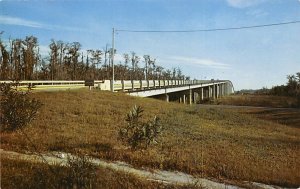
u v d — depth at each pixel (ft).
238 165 53.16
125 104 115.03
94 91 137.69
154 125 57.98
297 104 280.31
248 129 109.60
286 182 48.78
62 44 180.65
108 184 35.86
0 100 53.72
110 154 49.55
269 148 75.36
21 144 48.03
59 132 60.18
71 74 201.77
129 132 59.21
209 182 44.80
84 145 52.95
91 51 234.17
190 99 318.04
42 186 32.89
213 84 428.56
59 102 95.66
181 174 46.65
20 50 113.19
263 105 296.71
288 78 355.97
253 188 44.65
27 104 56.85
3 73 97.04
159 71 379.14
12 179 32.94
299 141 92.99
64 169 37.04
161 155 53.47
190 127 91.66
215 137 79.87
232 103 323.16
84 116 81.92
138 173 43.45
